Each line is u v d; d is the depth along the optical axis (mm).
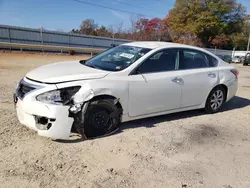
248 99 6949
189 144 3580
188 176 2758
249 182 2721
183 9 43438
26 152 3010
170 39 45531
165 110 4305
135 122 4316
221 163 3102
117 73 3678
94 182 2521
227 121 4746
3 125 3734
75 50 23438
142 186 2518
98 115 3488
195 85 4590
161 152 3270
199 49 4883
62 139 3395
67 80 3281
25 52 20141
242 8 44312
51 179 2520
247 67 23516
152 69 4062
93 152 3125
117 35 40875
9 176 2518
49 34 23938
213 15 42344
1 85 6641
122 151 3211
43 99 3129
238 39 46125
